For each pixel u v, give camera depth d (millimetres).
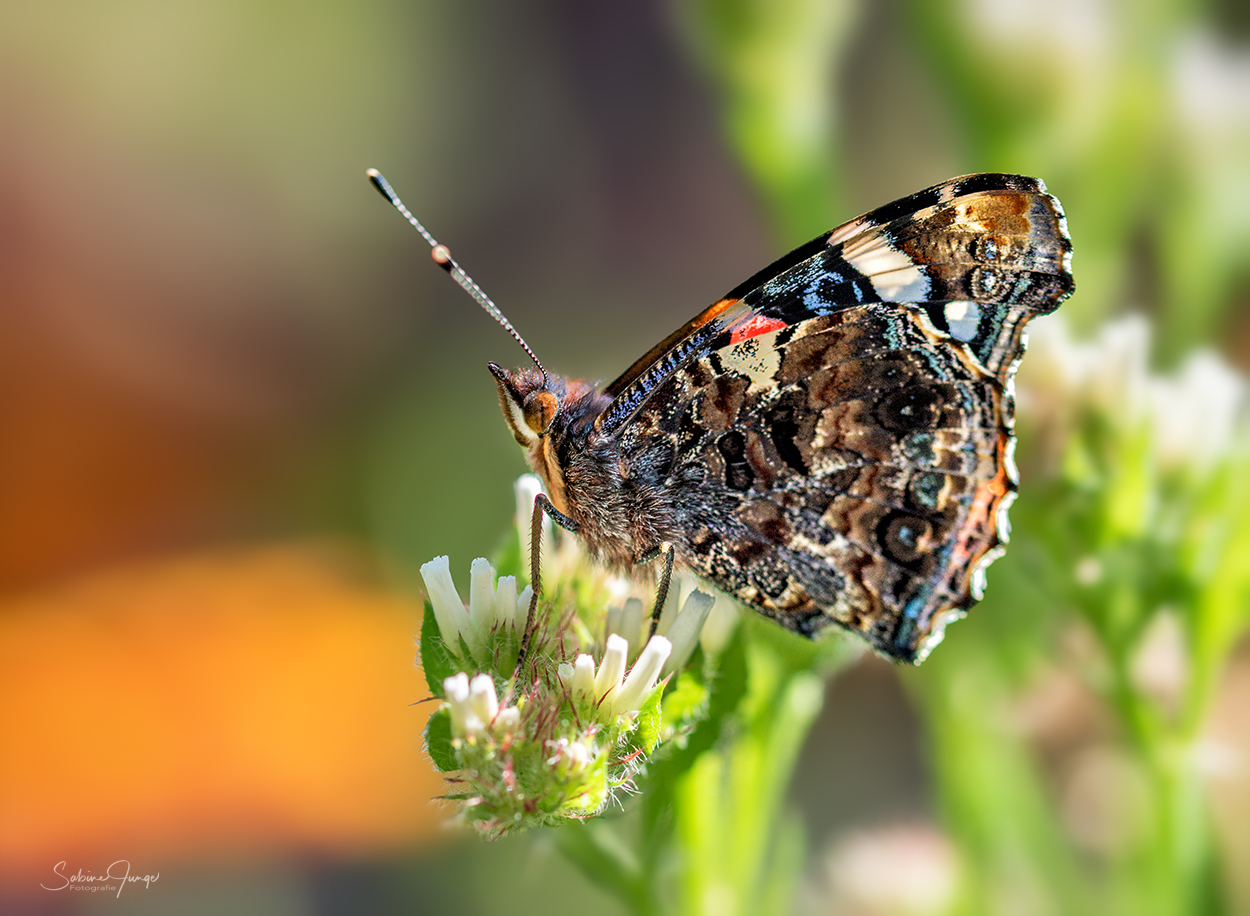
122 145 537
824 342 312
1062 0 332
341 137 554
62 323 511
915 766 380
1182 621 320
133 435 496
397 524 457
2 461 479
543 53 598
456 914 375
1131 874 326
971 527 310
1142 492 320
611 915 371
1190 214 336
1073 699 342
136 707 396
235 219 541
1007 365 309
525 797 299
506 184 577
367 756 389
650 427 315
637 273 563
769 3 332
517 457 454
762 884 322
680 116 591
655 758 307
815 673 314
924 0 334
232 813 384
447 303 537
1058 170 335
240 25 543
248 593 439
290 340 521
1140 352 321
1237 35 336
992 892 329
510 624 305
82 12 534
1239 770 344
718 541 314
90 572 459
